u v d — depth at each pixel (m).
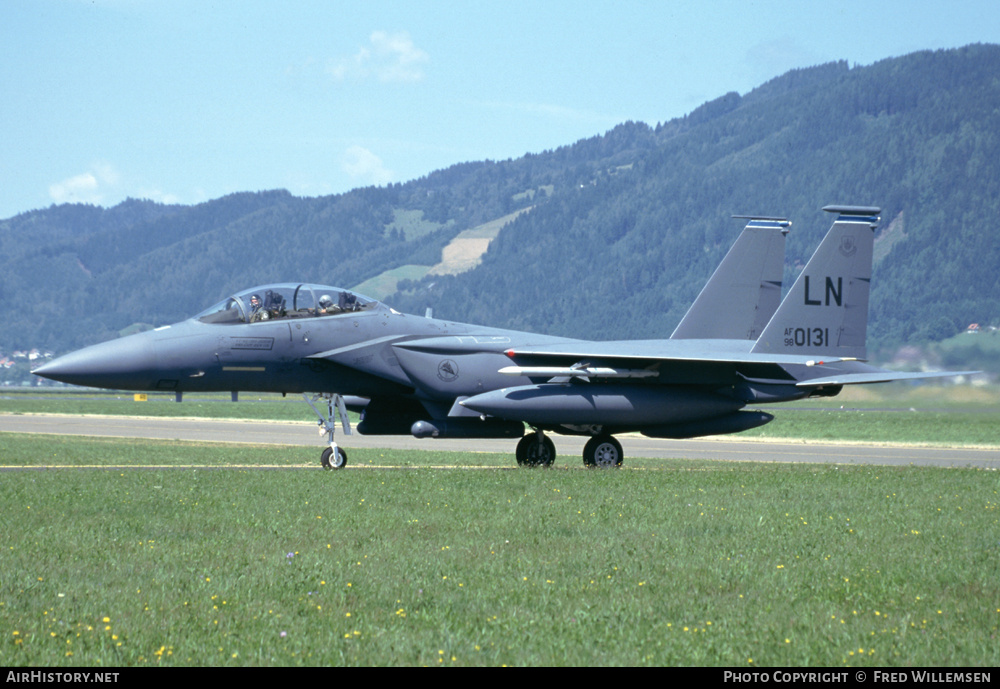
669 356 79.94
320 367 79.88
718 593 33.28
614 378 82.69
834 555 39.97
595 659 26.03
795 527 46.69
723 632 28.48
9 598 31.11
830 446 139.00
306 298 80.62
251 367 77.69
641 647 27.06
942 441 155.12
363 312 81.81
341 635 27.80
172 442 134.75
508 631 28.27
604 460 84.50
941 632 28.81
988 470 77.81
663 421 82.00
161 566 36.06
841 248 90.75
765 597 32.72
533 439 83.94
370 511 50.12
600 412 79.56
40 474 66.75
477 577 34.91
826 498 58.03
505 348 82.75
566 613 30.38
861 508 53.66
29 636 27.20
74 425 192.25
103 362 73.56
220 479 64.50
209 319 77.88
